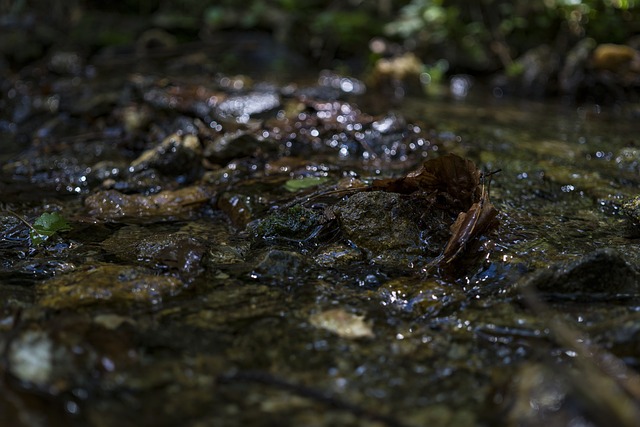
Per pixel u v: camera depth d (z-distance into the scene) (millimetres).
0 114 1238
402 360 618
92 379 591
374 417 573
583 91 1743
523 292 669
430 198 758
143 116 1090
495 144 1040
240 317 652
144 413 572
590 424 561
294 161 940
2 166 961
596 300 667
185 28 2145
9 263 720
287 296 678
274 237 761
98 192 865
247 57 1987
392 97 1507
